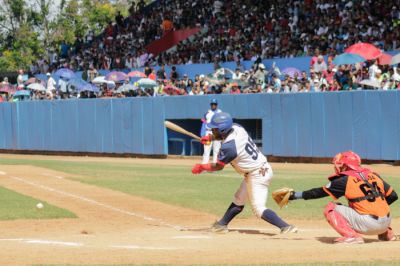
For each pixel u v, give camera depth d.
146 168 25.62
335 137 27.47
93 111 35.56
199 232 12.23
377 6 33.56
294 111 28.62
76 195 17.22
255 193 11.37
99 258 9.17
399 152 25.84
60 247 10.27
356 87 28.50
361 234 10.45
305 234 11.83
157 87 35.09
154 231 12.46
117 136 34.59
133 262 8.80
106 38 47.16
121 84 37.91
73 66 46.81
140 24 47.38
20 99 41.59
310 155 28.25
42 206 14.83
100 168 25.16
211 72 37.00
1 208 14.80
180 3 45.75
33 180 20.41
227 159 11.13
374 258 8.84
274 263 8.53
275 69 32.25
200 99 31.31
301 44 34.66
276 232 12.17
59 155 37.38
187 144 33.06
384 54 28.75
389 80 27.19
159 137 33.00
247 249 9.78
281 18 37.31
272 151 29.41
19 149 39.56
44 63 49.53
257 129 30.94
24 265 8.61
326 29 34.66
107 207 15.39
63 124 37.06
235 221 13.87
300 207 15.59
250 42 37.28
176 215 14.44
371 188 10.15
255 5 39.72
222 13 41.03
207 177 21.80
